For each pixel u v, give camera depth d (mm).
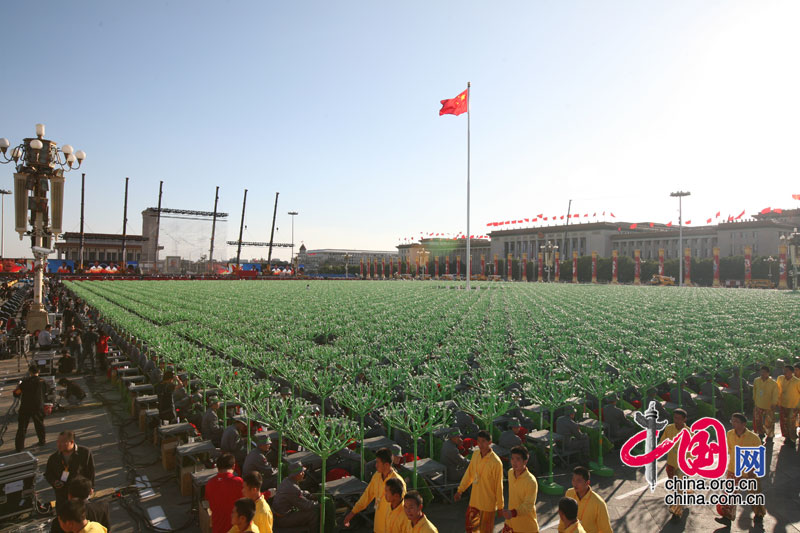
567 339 20328
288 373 14414
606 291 64938
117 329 26531
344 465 10398
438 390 12898
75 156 26531
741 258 100750
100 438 13547
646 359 16516
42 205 26297
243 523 5746
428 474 9742
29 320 27047
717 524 8719
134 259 141625
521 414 13102
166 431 11625
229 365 15242
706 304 40531
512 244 180125
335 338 24031
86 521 5762
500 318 28344
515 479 6910
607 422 12477
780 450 12086
